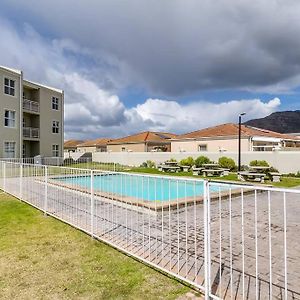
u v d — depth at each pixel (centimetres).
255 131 3070
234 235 579
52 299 342
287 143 3117
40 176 952
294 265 427
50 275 407
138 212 744
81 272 416
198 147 2994
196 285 350
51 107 3334
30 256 480
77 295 351
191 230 610
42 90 3203
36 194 974
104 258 468
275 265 428
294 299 329
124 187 761
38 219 733
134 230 609
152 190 863
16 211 828
